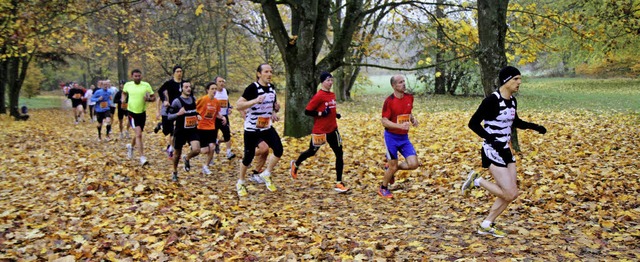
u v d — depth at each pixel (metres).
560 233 4.73
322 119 6.88
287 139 11.77
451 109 20.89
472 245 4.43
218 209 6.03
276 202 6.51
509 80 4.50
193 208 6.11
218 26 29.28
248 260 4.40
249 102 6.41
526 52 9.79
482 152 4.77
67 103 35.03
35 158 9.93
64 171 8.50
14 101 21.45
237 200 6.61
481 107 4.60
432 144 10.48
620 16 11.85
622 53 24.03
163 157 10.31
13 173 8.55
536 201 5.89
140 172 8.26
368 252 4.39
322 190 7.14
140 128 9.27
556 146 9.62
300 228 5.21
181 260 4.42
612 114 15.75
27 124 18.98
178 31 33.03
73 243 4.80
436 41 13.09
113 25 21.75
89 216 5.70
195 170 8.79
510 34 10.25
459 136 11.45
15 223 5.42
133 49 25.19
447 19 11.17
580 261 3.93
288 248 4.68
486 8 8.62
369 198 6.61
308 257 4.41
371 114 20.09
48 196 6.79
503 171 4.59
